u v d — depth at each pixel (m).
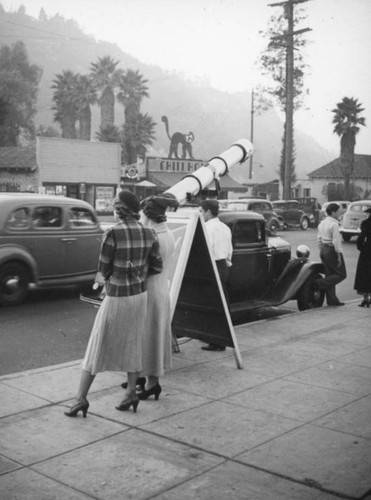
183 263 6.08
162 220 5.24
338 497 3.51
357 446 4.24
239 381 5.79
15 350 7.25
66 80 63.09
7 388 5.43
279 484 3.65
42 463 3.90
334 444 4.27
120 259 4.67
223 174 10.48
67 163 39.00
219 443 4.27
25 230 9.93
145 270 4.84
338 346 7.29
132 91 62.06
